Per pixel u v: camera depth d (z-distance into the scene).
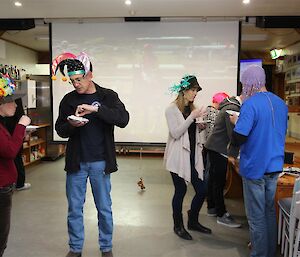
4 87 1.90
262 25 4.97
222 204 3.21
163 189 4.54
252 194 2.16
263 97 2.13
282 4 4.33
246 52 8.15
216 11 4.70
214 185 3.20
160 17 4.99
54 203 3.89
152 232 3.03
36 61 8.34
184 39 5.02
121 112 2.37
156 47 5.06
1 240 2.00
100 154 2.36
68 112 2.38
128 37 5.07
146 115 5.18
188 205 3.85
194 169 2.80
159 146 5.20
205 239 2.88
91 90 2.39
